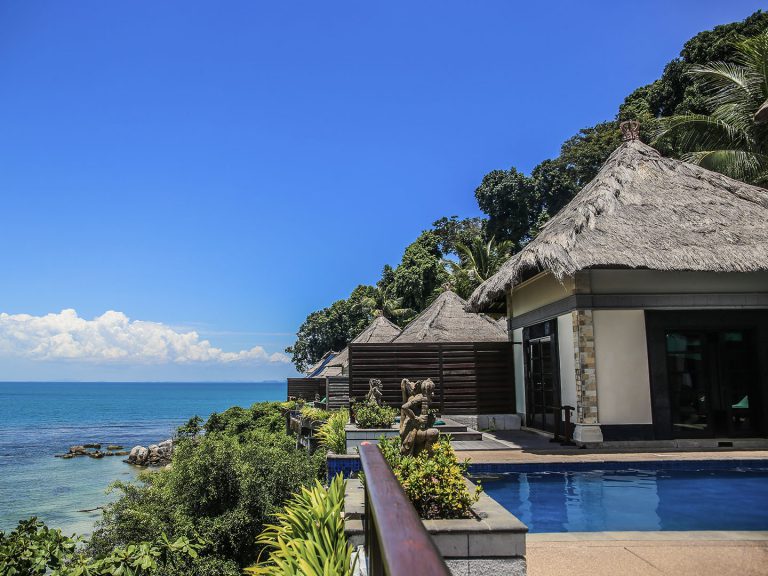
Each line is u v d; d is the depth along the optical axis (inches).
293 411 1131.3
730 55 1085.8
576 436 448.1
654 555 190.5
